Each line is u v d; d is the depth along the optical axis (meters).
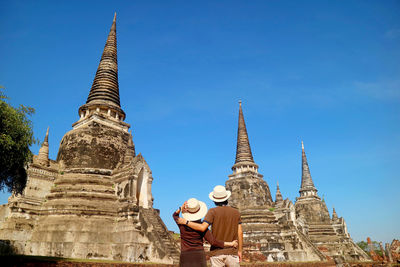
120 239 25.44
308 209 56.62
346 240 54.53
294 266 27.80
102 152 32.47
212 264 6.94
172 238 28.41
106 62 40.41
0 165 18.30
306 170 60.91
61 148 33.66
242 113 50.12
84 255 24.62
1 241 23.81
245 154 46.09
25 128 19.31
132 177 29.33
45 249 24.84
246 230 37.53
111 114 37.06
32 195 28.08
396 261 44.41
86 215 26.80
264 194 42.34
